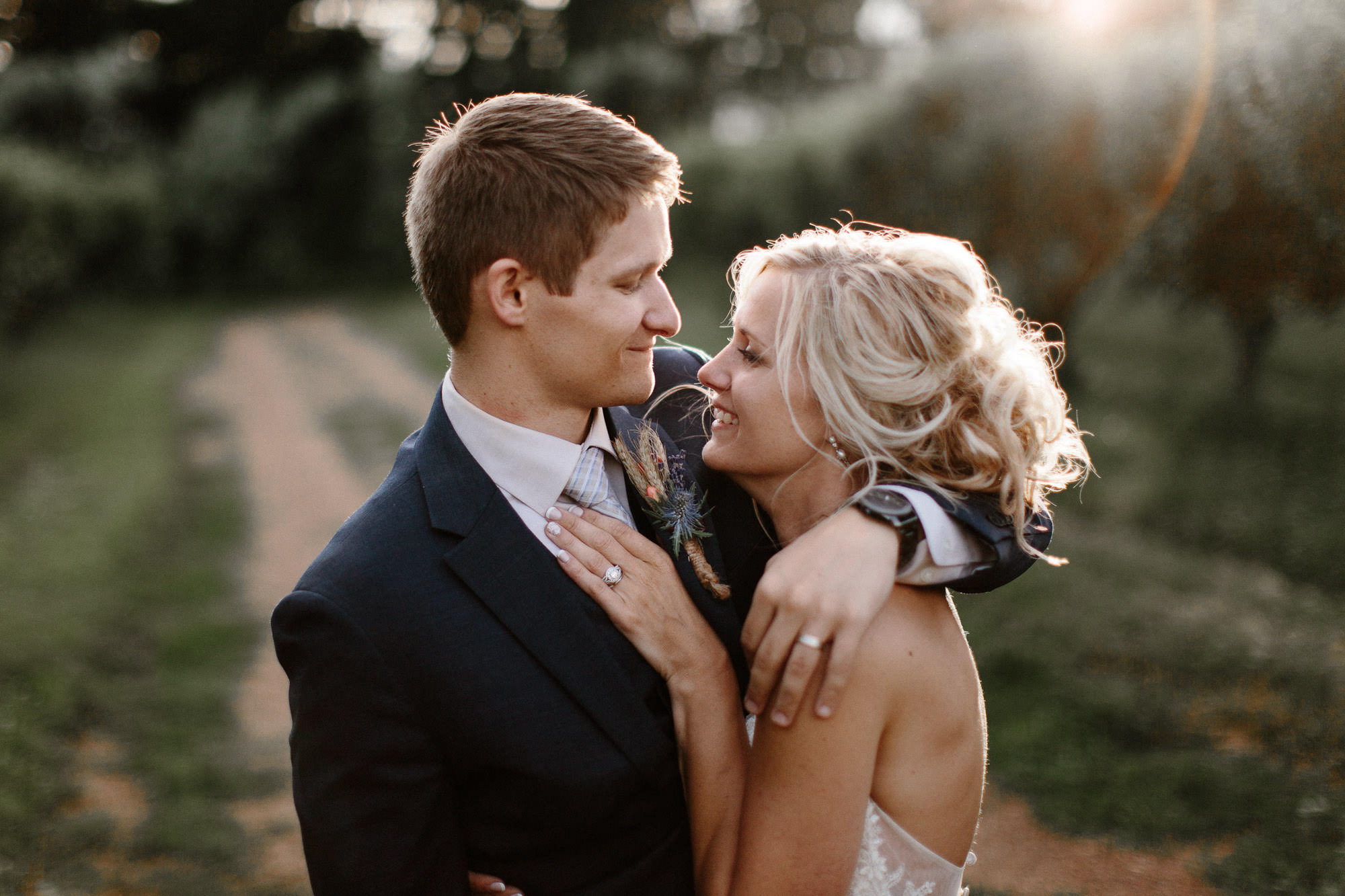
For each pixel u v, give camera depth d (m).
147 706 4.84
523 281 1.36
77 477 8.84
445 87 27.50
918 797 1.33
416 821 1.33
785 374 1.42
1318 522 6.40
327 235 25.44
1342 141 5.77
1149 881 3.18
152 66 27.50
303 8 28.06
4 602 5.65
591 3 27.81
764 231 15.55
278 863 3.66
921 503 1.32
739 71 31.80
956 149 10.69
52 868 3.58
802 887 1.29
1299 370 10.50
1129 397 10.42
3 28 27.22
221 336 18.92
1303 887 3.02
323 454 10.05
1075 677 4.48
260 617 5.97
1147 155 7.88
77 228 18.33
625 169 1.36
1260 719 4.02
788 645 1.24
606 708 1.37
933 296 1.41
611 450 1.57
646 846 1.43
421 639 1.33
